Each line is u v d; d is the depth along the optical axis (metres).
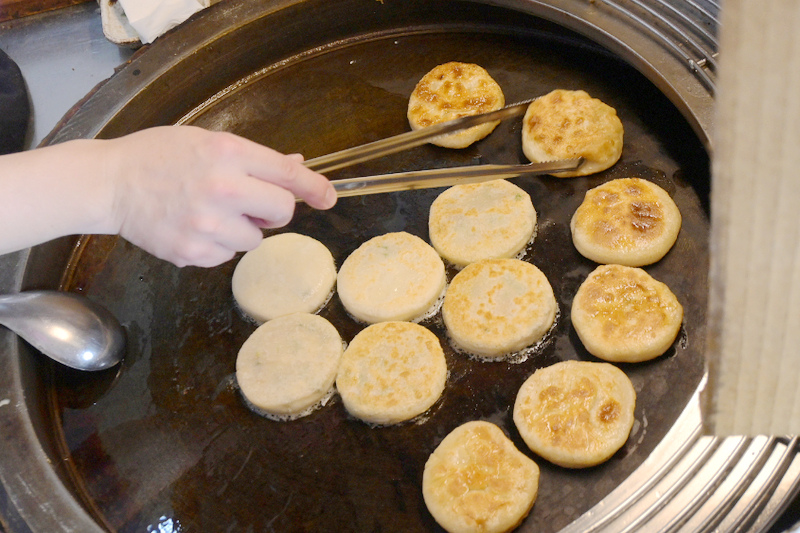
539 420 0.76
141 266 0.89
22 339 0.81
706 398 0.49
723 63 0.34
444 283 0.85
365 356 0.81
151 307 0.87
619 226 0.83
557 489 0.74
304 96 0.99
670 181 0.86
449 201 0.88
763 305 0.42
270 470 0.78
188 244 0.72
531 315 0.80
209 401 0.81
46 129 0.99
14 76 0.99
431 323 0.83
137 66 0.95
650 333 0.78
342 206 0.90
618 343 0.78
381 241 0.87
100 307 0.84
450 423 0.78
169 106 0.97
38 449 0.76
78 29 1.07
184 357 0.84
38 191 0.73
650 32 0.86
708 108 0.81
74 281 0.89
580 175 0.88
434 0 0.98
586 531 0.68
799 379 0.46
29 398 0.80
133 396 0.83
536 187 0.88
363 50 1.01
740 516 0.67
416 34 1.01
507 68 0.96
